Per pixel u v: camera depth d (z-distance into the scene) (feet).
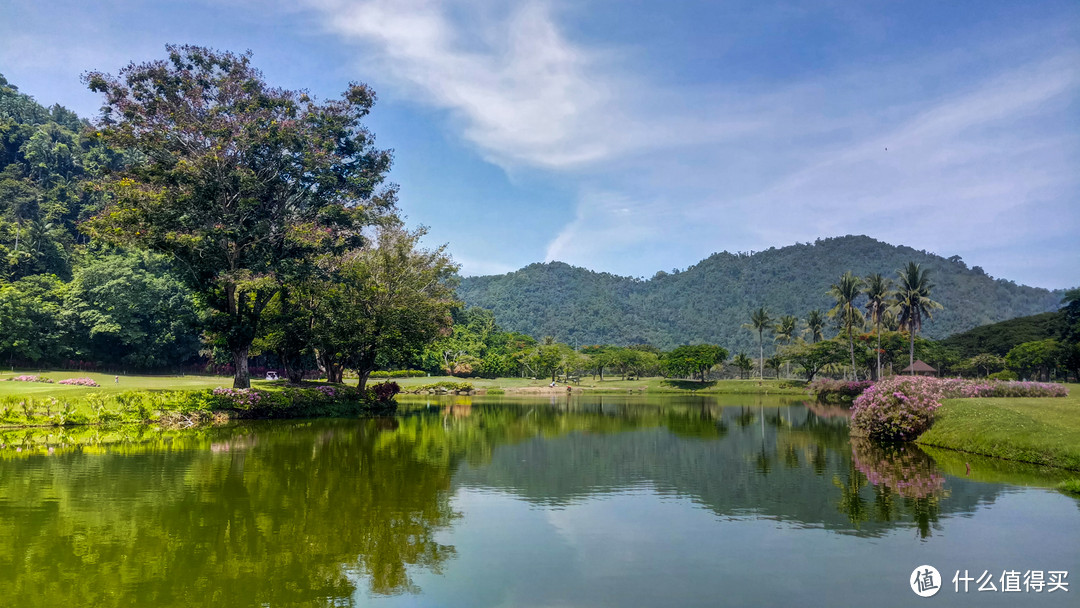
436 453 66.49
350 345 123.34
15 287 189.37
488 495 45.14
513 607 24.13
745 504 42.39
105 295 197.57
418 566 29.01
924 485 48.49
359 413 121.29
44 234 240.53
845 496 44.68
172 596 24.73
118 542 31.55
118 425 81.46
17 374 159.43
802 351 313.12
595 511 40.19
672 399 230.48
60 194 299.99
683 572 28.50
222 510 38.40
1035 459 57.98
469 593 25.66
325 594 25.45
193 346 216.13
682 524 37.11
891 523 37.06
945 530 35.37
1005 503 41.86
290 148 102.99
